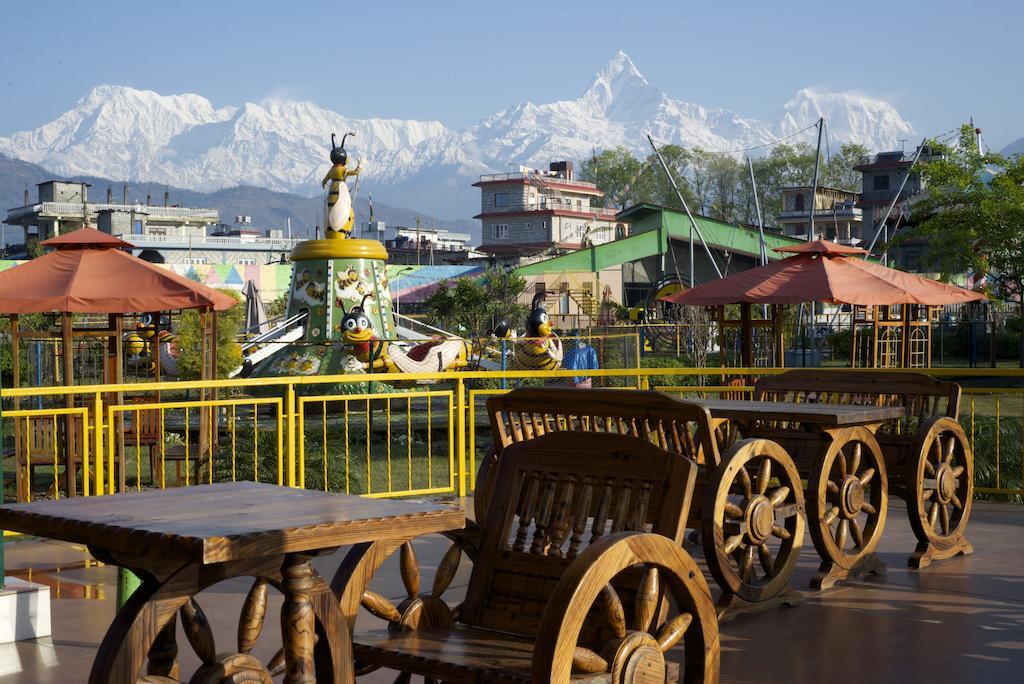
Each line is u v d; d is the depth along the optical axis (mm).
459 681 3215
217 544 2514
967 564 6285
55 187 82688
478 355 23812
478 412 17391
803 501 5355
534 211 77688
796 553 5379
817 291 14672
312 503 3020
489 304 35531
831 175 102188
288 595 2838
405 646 3439
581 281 46719
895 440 6496
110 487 7629
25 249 82938
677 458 3564
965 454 6500
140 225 77938
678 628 3301
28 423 9438
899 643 4723
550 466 3859
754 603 5195
